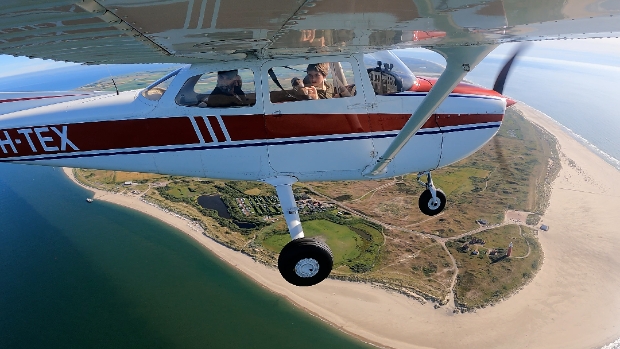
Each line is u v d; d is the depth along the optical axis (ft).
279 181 16.66
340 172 16.78
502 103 18.01
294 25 9.39
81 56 12.37
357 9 8.14
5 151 17.04
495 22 9.68
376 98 16.24
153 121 16.11
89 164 17.02
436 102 14.29
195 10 7.47
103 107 16.43
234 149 16.19
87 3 6.40
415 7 8.12
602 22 9.98
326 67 15.72
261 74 15.44
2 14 6.79
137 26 8.36
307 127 16.03
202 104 15.89
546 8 8.52
